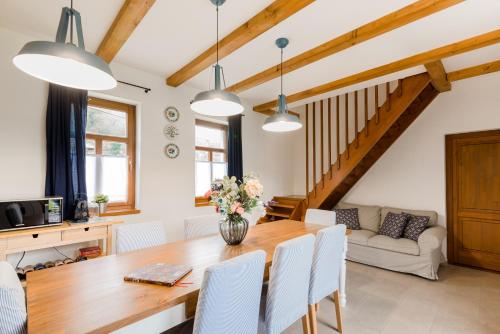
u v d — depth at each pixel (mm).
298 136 5707
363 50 2701
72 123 2680
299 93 4051
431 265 3172
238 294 1217
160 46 2639
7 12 2137
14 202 2152
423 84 3361
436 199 3971
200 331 1117
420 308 2510
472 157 3703
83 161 2742
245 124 4648
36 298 1174
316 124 5395
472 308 2500
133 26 2129
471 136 3709
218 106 1965
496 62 3072
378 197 4590
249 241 2199
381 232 3926
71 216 2621
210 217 2664
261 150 4945
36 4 2029
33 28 2385
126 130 3311
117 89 3043
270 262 1722
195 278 1420
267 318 1503
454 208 3834
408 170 4254
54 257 2604
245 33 2234
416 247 3299
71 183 2639
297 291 1651
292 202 4801
